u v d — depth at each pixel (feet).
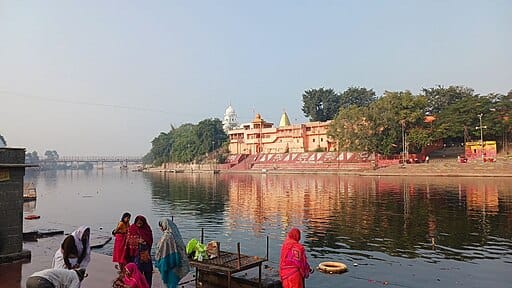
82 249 25.66
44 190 199.62
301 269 28.48
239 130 383.04
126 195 160.35
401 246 60.64
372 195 126.93
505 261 51.75
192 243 38.27
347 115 262.06
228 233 74.08
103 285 31.73
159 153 485.56
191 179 265.75
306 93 386.52
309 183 190.60
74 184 253.03
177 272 30.27
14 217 39.24
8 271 35.60
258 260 36.32
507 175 179.52
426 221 79.71
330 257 55.26
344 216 88.94
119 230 35.60
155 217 96.73
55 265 24.47
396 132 244.22
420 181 175.22
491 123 222.48
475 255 54.80
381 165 245.24
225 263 35.40
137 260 29.81
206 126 408.46
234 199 131.85
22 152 39.60
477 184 151.02
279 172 297.33
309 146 328.08
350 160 274.98
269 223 83.76
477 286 42.65
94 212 109.91
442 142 260.62
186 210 108.06
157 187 199.93
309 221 84.38
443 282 43.98
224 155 383.04
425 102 249.34
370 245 61.82
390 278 45.37
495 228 71.46
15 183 39.22
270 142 354.33
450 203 102.99
